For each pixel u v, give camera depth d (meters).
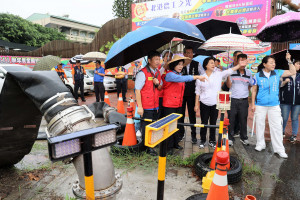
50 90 2.08
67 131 1.85
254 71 10.05
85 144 1.43
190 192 2.90
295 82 4.82
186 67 4.71
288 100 4.95
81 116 1.90
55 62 3.47
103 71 9.34
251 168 3.53
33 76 2.20
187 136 5.33
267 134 5.62
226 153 1.70
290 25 4.45
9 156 3.27
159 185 2.04
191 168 3.59
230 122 4.75
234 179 3.10
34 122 3.09
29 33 39.59
